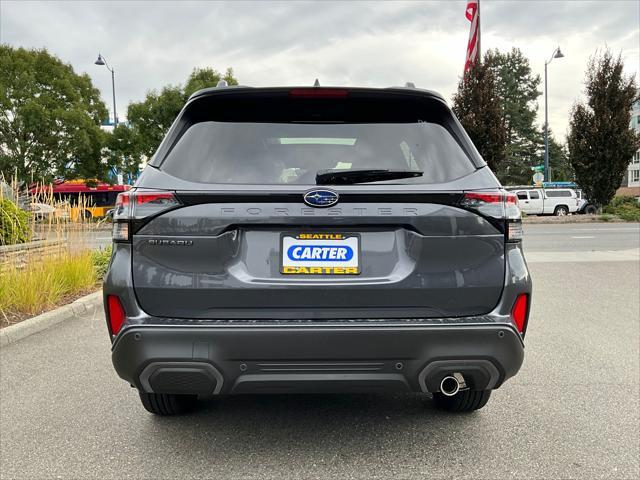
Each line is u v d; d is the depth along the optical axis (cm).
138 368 243
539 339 513
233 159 260
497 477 262
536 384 393
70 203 775
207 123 273
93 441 305
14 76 3008
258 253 248
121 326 248
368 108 279
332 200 245
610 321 585
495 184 259
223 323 241
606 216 2562
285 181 253
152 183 251
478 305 251
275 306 245
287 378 242
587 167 2630
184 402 334
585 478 262
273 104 276
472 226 251
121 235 250
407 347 241
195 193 246
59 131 3038
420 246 248
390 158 263
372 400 364
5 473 270
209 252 245
